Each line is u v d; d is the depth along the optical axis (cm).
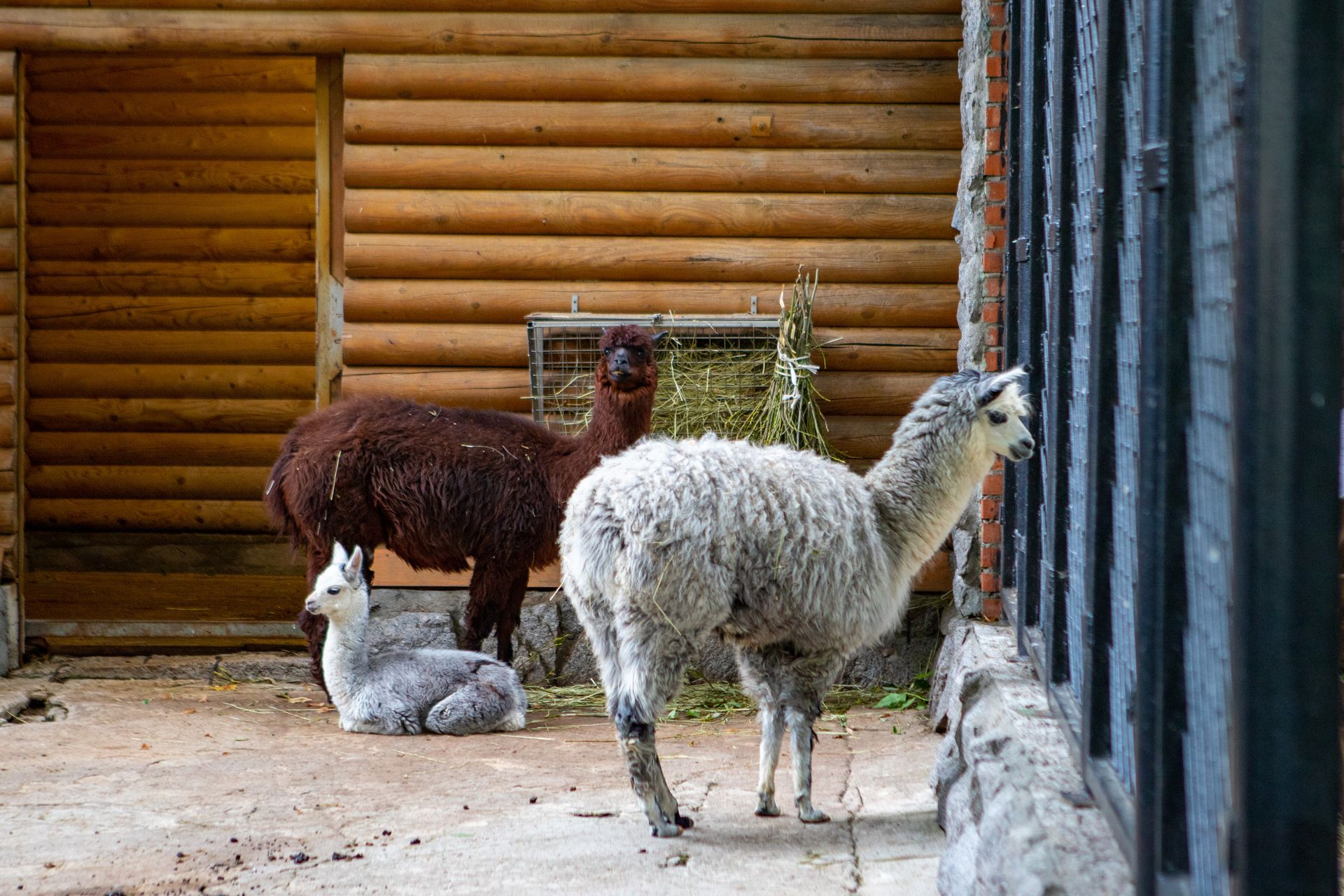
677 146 669
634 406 586
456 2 665
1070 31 351
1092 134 319
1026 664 413
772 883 325
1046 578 365
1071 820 242
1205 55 189
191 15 670
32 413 933
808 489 372
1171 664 194
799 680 390
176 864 344
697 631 364
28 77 916
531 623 661
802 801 386
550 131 667
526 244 669
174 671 672
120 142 926
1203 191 190
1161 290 195
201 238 937
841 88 663
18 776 450
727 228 668
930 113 664
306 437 603
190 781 445
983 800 294
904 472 401
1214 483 181
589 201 668
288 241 939
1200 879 185
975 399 396
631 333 583
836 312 666
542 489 592
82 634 707
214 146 928
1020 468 450
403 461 588
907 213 665
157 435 942
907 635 650
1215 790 179
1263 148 141
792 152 668
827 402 665
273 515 613
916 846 357
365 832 379
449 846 361
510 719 548
